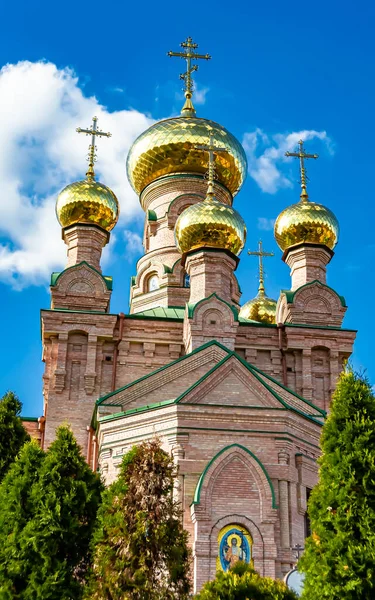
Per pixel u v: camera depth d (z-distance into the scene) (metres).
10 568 24.72
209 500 29.41
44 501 25.70
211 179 43.25
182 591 23.55
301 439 32.16
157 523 23.48
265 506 29.66
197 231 40.28
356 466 21.84
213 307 38.78
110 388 39.69
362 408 22.73
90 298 41.78
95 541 23.83
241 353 40.91
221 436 30.95
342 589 20.64
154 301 45.97
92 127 47.81
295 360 40.91
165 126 48.66
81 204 43.72
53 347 40.09
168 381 35.38
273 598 23.25
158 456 24.38
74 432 38.44
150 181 49.47
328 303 42.41
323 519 21.67
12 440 30.39
